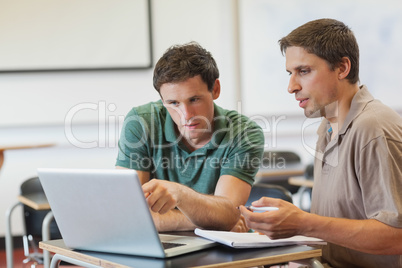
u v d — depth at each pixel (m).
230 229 1.88
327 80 1.71
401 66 5.81
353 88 1.75
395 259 1.66
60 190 1.53
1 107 5.02
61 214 1.58
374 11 5.73
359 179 1.65
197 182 2.11
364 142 1.63
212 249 1.54
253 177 2.07
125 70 5.22
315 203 1.89
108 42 5.18
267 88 5.57
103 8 5.16
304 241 1.58
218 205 1.83
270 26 5.55
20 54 5.03
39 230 3.28
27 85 5.05
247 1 5.49
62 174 1.50
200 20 5.41
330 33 1.70
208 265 1.37
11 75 5.02
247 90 5.54
